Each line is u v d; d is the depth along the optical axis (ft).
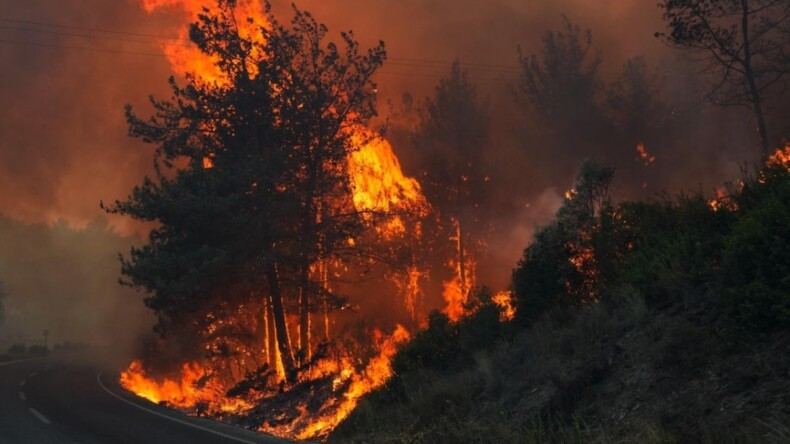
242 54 79.92
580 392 31.14
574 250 44.14
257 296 81.46
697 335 28.60
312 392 59.21
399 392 46.26
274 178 75.51
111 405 58.39
